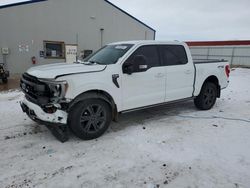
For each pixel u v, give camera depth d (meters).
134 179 2.78
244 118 5.24
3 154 3.37
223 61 6.21
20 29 13.06
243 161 3.22
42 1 13.48
